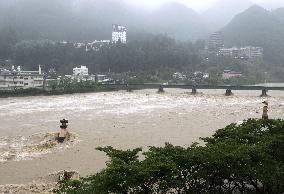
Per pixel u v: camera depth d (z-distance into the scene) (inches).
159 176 1048.8
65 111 4488.2
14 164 2181.3
